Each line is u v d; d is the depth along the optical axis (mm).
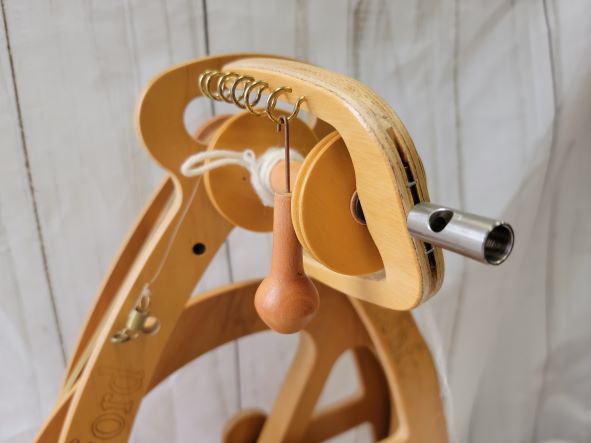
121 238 589
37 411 635
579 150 664
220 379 734
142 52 520
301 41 561
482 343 761
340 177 275
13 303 574
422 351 476
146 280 379
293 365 532
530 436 847
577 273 746
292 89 281
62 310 598
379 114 251
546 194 688
